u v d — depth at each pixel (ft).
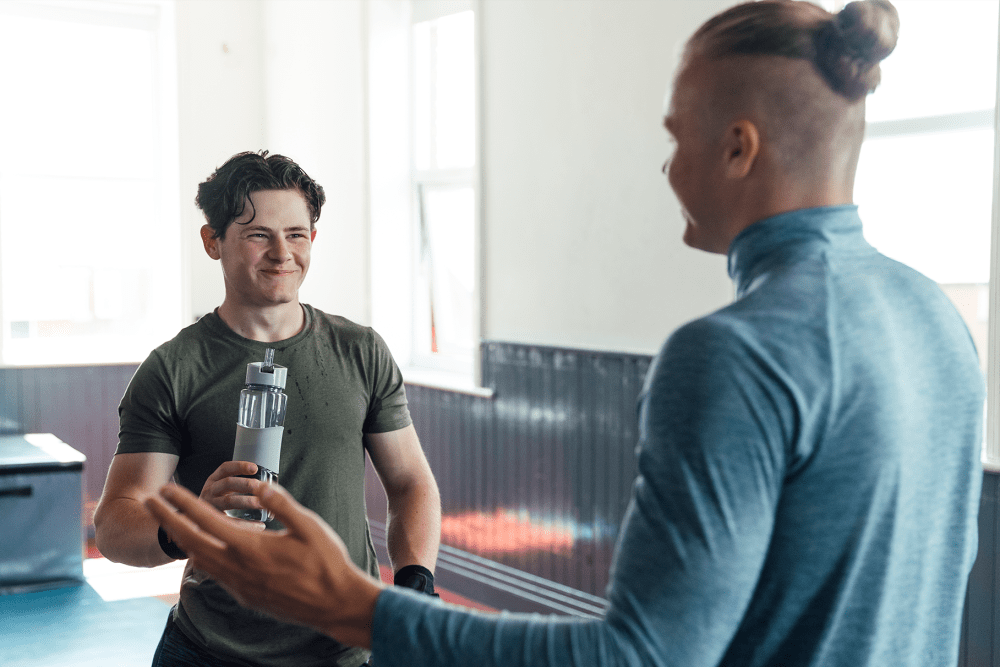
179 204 17.38
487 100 13.17
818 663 2.16
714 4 10.03
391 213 15.88
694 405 2.03
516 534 12.96
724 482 1.98
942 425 2.33
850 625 2.17
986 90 8.31
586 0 11.58
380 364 4.92
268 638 4.29
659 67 10.71
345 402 4.70
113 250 17.66
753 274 2.37
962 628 8.39
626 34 11.09
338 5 15.98
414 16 15.67
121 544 4.09
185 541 2.18
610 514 11.46
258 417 3.97
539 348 12.44
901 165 8.99
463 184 15.06
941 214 8.71
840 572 2.12
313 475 4.57
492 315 13.37
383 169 15.75
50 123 16.92
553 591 12.36
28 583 11.59
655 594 1.98
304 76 17.03
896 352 2.21
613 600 2.06
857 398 2.10
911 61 8.85
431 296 15.93
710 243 2.58
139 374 4.51
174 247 17.63
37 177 16.88
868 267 2.32
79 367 16.57
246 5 18.01
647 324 11.06
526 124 12.58
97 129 17.33
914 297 2.35
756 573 2.03
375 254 15.80
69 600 9.69
